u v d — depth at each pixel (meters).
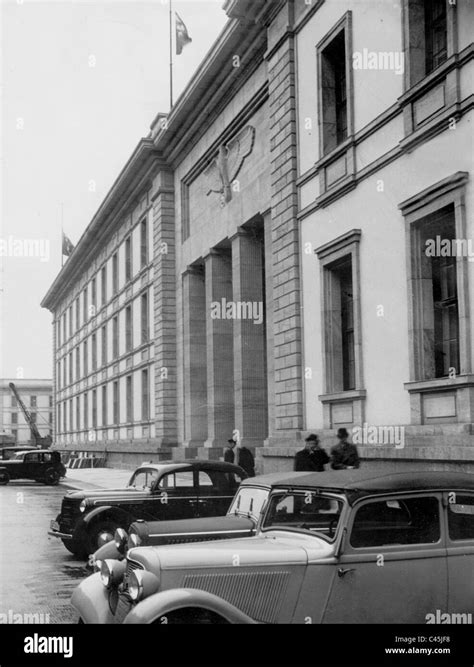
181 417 31.75
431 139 13.31
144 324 37.31
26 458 32.94
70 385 61.19
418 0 14.24
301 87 19.12
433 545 5.59
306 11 18.56
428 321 13.73
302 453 13.47
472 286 12.07
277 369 19.91
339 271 17.64
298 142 19.23
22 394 91.81
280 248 19.80
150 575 5.20
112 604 5.59
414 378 13.60
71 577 10.70
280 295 19.73
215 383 27.69
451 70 12.65
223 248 28.31
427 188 13.15
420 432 13.22
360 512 5.49
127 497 11.52
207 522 8.02
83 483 31.81
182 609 5.05
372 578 5.42
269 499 6.41
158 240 33.72
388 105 14.90
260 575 5.36
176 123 30.06
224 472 11.77
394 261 14.48
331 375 17.23
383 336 14.82
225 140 26.70
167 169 33.56
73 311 60.78
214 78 25.59
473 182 12.09
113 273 45.19
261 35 21.72
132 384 39.75
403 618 5.46
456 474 5.87
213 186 28.06
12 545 14.17
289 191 19.23
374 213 15.29
